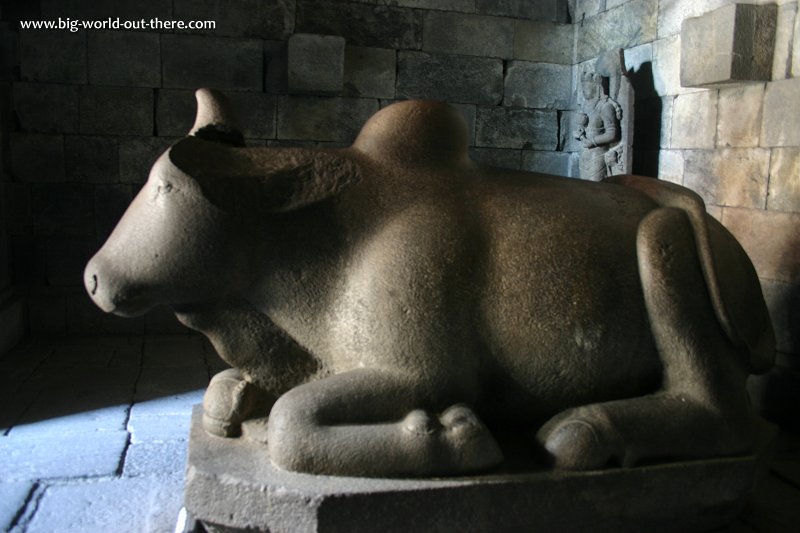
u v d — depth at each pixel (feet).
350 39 15.93
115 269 5.37
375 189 5.79
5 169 14.52
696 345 5.82
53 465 8.14
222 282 5.55
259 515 5.00
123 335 14.98
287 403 5.25
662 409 5.64
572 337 5.64
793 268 9.61
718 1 11.50
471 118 16.80
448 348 5.38
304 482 4.99
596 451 5.35
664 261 5.85
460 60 16.57
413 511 5.00
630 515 5.54
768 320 6.54
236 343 5.89
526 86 17.01
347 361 5.60
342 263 5.69
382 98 16.24
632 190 6.64
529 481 5.21
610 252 5.89
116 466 8.13
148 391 11.10
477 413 5.82
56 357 13.10
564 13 17.01
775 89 10.01
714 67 10.29
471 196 5.94
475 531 5.16
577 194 6.29
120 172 15.03
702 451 5.74
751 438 5.99
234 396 5.77
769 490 7.41
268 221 5.64
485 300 5.59
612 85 14.30
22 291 14.80
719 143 11.32
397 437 5.13
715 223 6.79
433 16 16.31
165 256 5.32
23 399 10.59
